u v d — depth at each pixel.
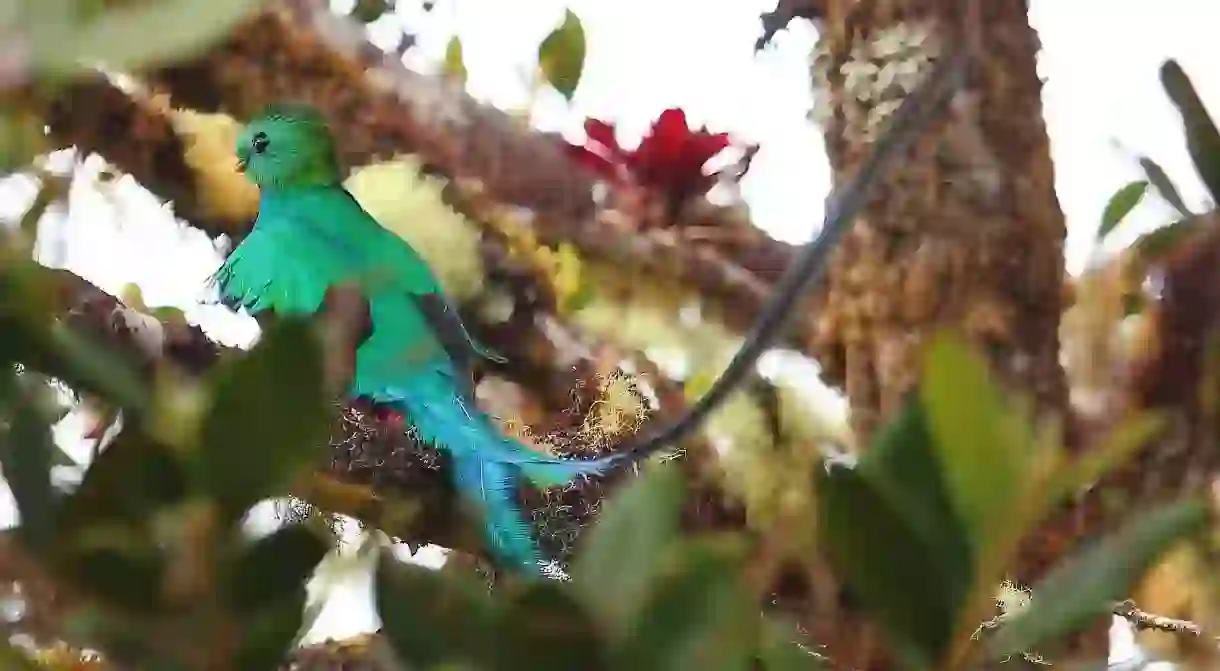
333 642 1.61
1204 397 1.59
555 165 2.04
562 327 2.04
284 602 0.88
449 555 1.62
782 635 1.04
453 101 2.00
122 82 1.85
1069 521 1.59
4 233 1.09
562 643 0.85
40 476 0.90
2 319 0.96
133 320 1.57
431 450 1.79
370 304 1.87
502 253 2.04
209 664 0.86
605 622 0.86
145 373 0.96
